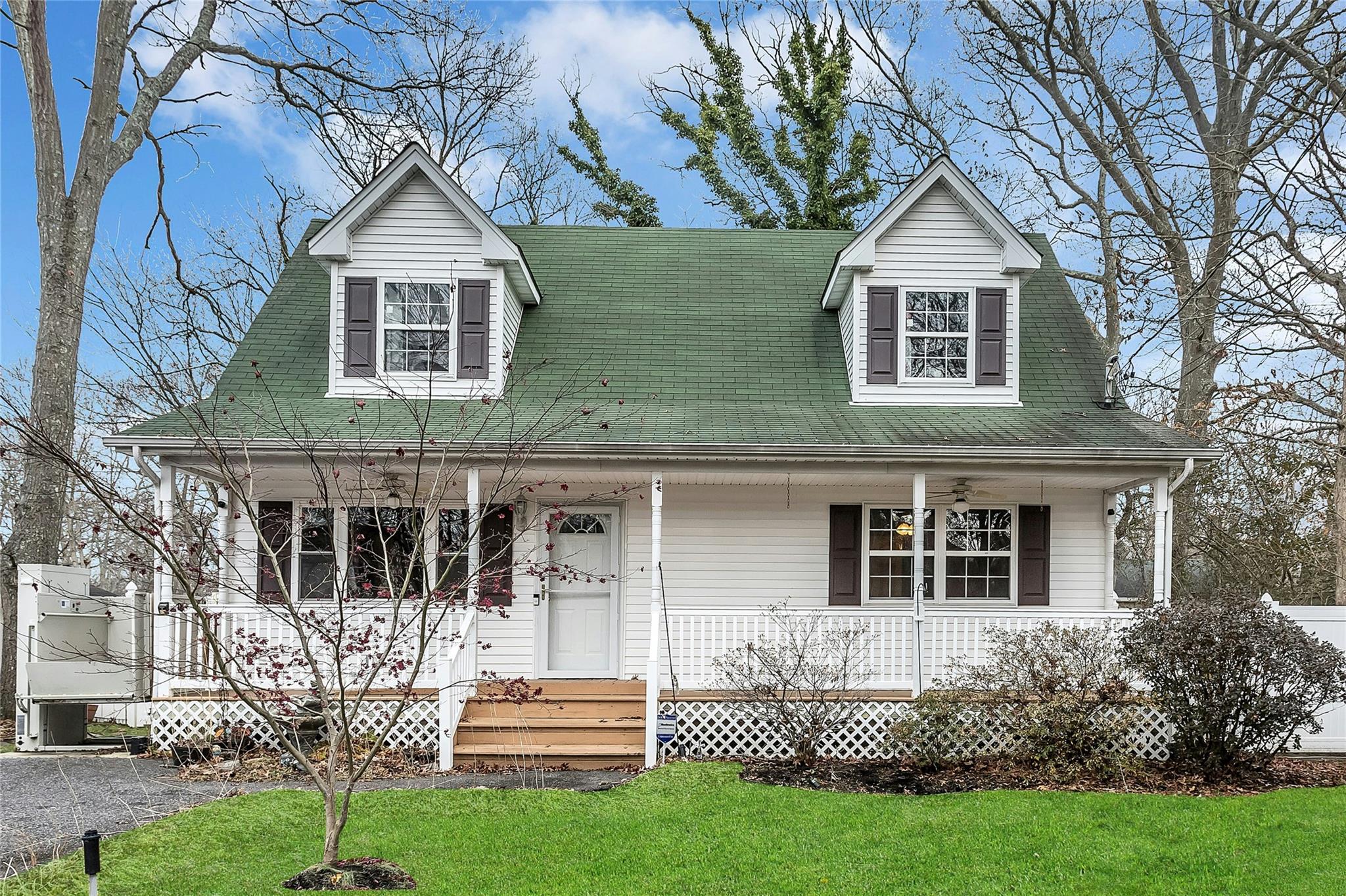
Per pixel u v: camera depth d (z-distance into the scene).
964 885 6.35
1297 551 17.09
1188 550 19.02
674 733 10.25
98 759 10.26
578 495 12.55
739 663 10.50
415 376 12.43
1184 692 9.25
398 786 9.02
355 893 6.01
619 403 12.05
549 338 13.65
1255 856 6.82
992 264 12.80
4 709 12.70
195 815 7.50
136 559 7.43
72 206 13.36
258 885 6.11
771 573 12.58
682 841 7.18
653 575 10.87
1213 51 18.52
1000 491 12.75
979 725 9.72
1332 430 14.07
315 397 12.36
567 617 12.52
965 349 12.84
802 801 8.27
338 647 6.54
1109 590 12.61
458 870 6.51
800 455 10.68
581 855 6.86
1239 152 13.70
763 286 15.02
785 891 6.23
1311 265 13.52
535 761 10.02
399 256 12.60
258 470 11.23
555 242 16.02
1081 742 9.20
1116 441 11.00
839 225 27.22
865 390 12.61
